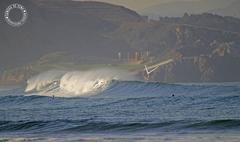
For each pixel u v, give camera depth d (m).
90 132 128.75
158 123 132.38
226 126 123.75
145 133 121.94
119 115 162.75
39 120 149.88
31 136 125.69
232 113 153.88
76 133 127.81
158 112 166.62
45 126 139.75
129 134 121.62
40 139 118.69
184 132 120.25
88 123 137.88
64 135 124.88
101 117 158.12
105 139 114.31
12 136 127.69
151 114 161.75
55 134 127.56
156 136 115.62
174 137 112.75
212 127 124.31
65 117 163.50
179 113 160.62
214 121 127.12
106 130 130.12
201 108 172.12
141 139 111.94
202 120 131.00
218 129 121.69
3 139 122.31
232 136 110.19
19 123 145.38
